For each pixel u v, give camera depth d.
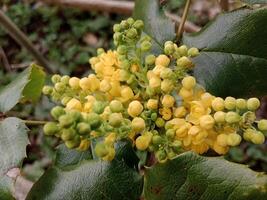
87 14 0.48
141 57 0.13
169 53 0.12
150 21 0.15
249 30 0.13
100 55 0.13
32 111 0.39
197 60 0.14
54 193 0.12
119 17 0.47
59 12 0.49
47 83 0.16
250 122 0.11
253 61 0.13
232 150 0.37
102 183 0.12
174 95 0.12
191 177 0.11
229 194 0.11
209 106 0.12
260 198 0.11
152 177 0.11
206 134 0.11
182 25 0.14
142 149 0.12
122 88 0.12
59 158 0.13
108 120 0.11
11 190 0.12
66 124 0.10
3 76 0.43
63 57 0.46
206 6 0.44
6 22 0.28
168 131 0.11
